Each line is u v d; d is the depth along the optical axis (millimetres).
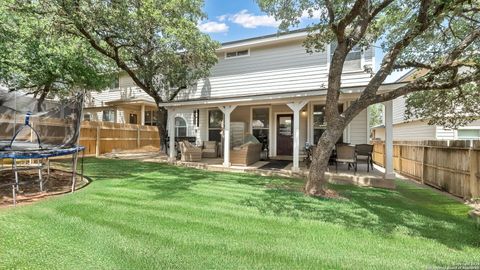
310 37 6832
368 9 5332
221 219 3943
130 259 2662
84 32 8984
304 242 3205
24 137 6391
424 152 8047
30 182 5719
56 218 3785
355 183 7297
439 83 5203
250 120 11922
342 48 5445
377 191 6406
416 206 5082
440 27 5730
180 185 6316
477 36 4934
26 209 4160
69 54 8781
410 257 2859
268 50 11555
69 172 7754
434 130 11656
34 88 10375
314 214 4297
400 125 16875
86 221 3705
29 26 7574
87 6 8281
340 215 4281
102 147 13039
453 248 3129
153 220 3820
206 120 12898
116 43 10547
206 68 12148
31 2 7785
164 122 12438
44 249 2828
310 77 10688
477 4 4965
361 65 9688
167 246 2979
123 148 14398
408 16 6164
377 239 3359
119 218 3863
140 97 16453
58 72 8766
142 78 12523
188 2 10445
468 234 3590
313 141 10430
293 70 11008
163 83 12906
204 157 11852
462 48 4973
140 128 15758
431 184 7578
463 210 4984
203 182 6801
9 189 5562
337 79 5488
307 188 5762
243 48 11984
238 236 3326
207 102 9414
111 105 16797
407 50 6762
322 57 10500
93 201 4734
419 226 3883
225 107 9250
